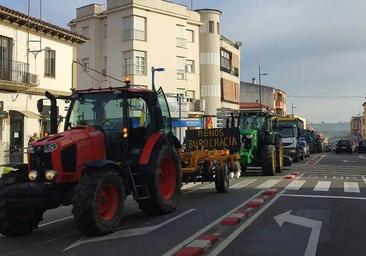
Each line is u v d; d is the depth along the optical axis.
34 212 9.46
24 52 28.83
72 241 8.70
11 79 27.52
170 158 11.70
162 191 11.45
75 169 9.16
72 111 10.87
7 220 9.01
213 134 17.19
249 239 8.61
